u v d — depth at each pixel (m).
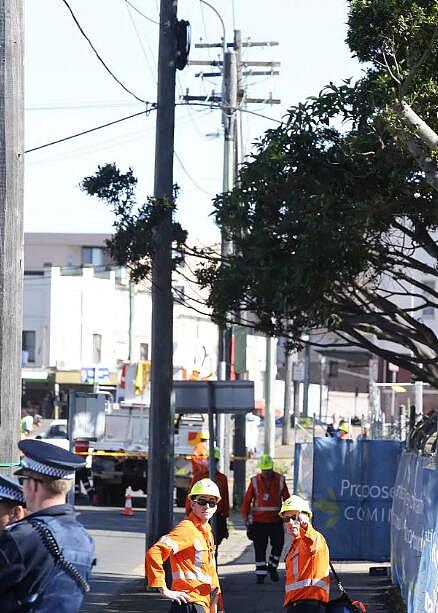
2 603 10.27
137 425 68.06
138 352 150.88
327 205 31.67
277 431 153.12
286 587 21.98
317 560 21.64
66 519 10.79
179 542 20.12
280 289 32.06
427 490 25.33
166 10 35.72
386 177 32.28
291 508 21.73
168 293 35.59
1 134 20.05
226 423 66.00
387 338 38.44
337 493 39.25
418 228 34.16
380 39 28.84
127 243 35.12
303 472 47.78
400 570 31.55
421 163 27.73
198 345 153.25
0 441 19.47
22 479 11.09
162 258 35.47
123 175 35.12
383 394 78.56
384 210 32.03
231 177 62.84
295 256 31.95
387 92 30.27
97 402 68.81
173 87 35.88
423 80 29.95
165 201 35.16
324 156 32.69
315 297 32.38
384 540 39.12
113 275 146.38
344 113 32.28
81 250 172.62
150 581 19.95
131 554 43.94
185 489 65.88
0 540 10.39
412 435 32.44
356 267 32.50
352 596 33.31
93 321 140.12
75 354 137.25
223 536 36.78
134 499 70.81
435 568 23.69
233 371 66.44
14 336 19.88
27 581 10.32
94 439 68.69
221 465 64.12
